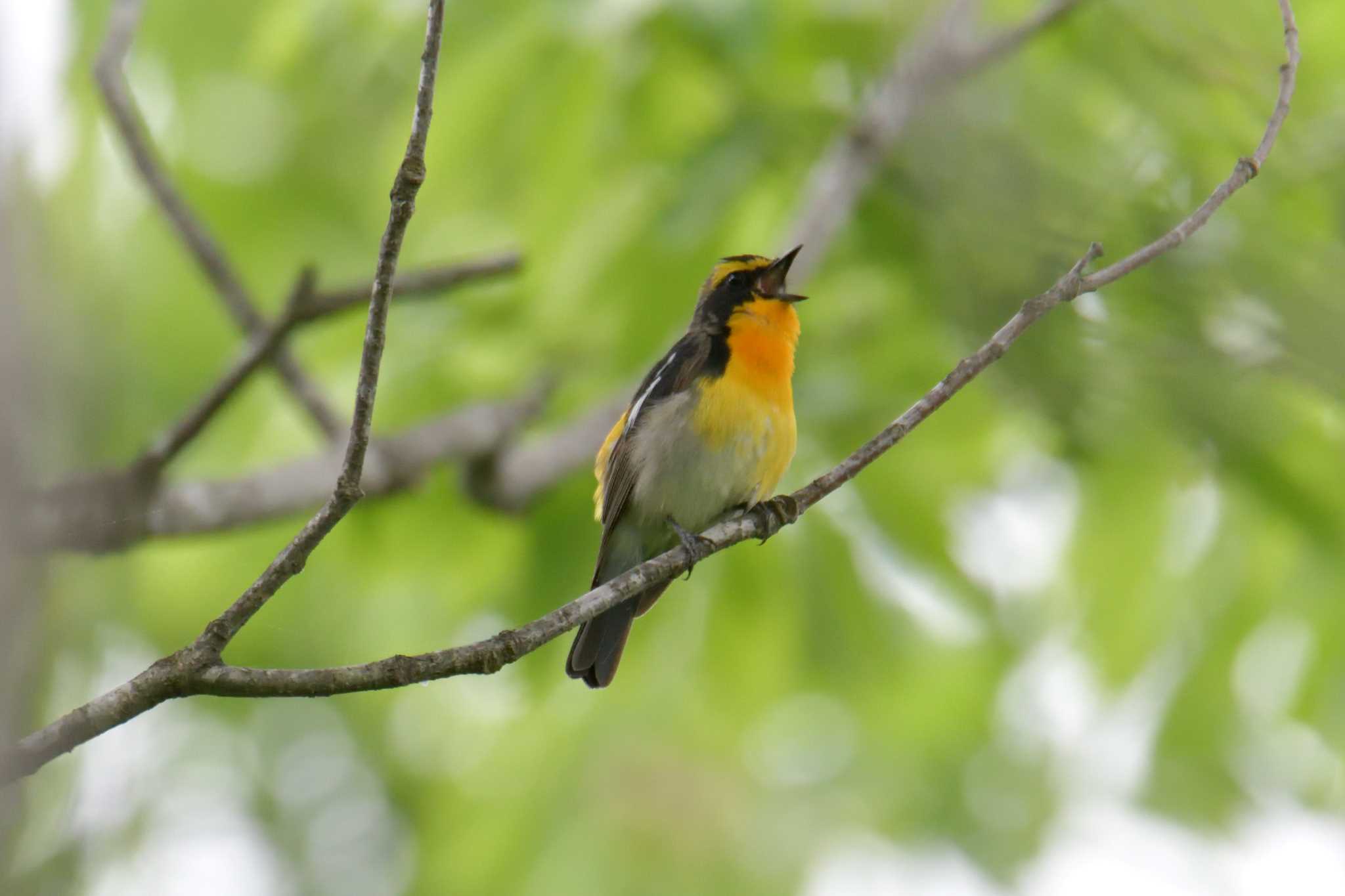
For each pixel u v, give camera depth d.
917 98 10.80
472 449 10.46
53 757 5.04
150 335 11.99
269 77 12.41
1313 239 10.06
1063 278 7.40
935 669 12.06
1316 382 9.45
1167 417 9.75
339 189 12.79
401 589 12.52
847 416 11.30
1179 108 10.68
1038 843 12.73
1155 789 12.29
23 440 4.41
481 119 11.26
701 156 11.63
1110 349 9.57
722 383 9.29
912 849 12.66
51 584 7.21
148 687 5.22
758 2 10.66
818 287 12.06
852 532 11.22
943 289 9.91
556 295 11.64
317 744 15.08
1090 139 10.45
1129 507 11.31
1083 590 11.66
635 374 11.66
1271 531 11.52
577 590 11.30
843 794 12.73
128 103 10.03
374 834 14.66
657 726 11.62
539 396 11.12
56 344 6.54
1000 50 11.05
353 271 12.62
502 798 12.09
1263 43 10.84
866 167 10.99
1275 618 11.73
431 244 12.40
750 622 11.25
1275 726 12.09
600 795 11.69
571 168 11.49
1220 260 9.60
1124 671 11.62
